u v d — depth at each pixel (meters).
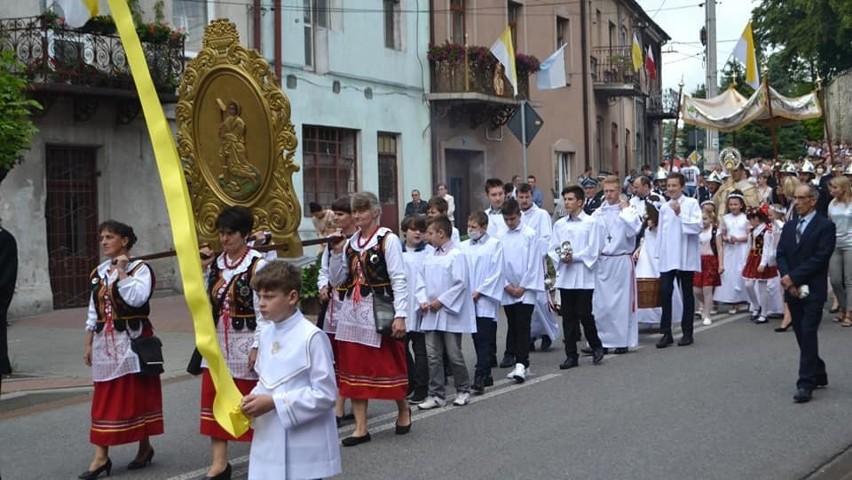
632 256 13.28
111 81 18.53
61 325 16.77
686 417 9.38
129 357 7.79
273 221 10.17
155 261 20.44
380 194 25.12
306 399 5.16
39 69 17.58
